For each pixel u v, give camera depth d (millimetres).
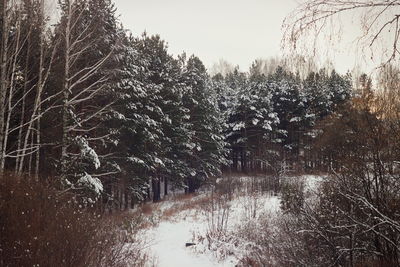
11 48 14219
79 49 15461
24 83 13812
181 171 29609
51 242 5926
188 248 13320
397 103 4625
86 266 6441
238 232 14547
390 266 5242
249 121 39375
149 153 23125
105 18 16859
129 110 19812
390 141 5258
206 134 32406
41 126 15109
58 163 13195
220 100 45219
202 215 18953
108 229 8852
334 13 2906
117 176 19719
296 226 8258
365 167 5605
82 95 16422
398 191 5316
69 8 13758
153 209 21984
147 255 10758
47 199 7504
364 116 5371
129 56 19547
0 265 5422
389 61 2922
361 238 6164
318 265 6844
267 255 9914
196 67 36844
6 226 6047
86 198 13008
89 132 17453
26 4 14289
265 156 32688
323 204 6781
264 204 19719
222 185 26734
